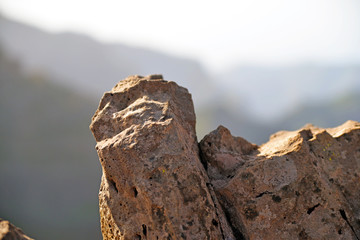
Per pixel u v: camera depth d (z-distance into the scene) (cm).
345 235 227
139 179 209
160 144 214
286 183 231
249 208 230
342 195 240
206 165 257
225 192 237
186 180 213
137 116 226
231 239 224
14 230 187
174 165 212
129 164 213
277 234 226
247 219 229
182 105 259
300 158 235
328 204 231
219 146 259
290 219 228
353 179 247
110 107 244
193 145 253
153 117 224
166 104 232
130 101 247
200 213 212
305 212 228
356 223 235
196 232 208
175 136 218
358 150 257
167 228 206
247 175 235
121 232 217
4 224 185
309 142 250
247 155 271
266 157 241
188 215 210
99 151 225
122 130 229
